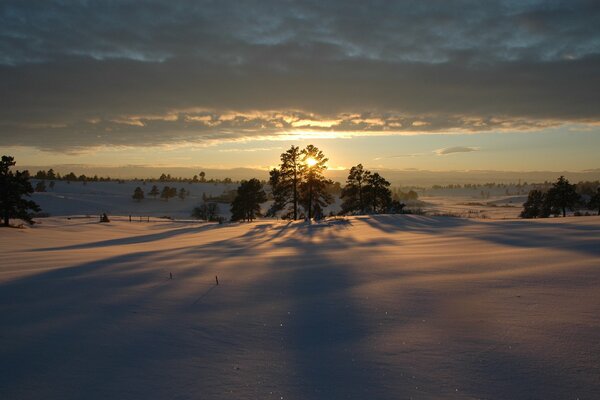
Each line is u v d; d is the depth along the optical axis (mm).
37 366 3979
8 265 12438
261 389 3391
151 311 5914
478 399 3055
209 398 3260
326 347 4297
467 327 4574
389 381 3420
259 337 4695
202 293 7086
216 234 33562
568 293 5590
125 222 58500
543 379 3275
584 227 17359
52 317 5680
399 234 21328
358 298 6250
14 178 41594
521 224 22406
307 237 23469
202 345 4477
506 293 5875
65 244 27047
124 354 4246
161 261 12422
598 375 3281
